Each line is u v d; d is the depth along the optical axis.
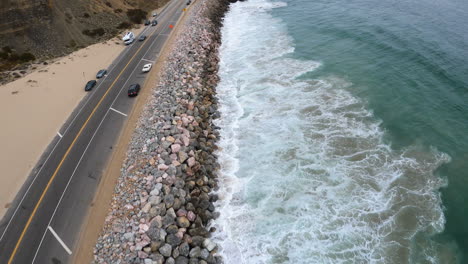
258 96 40.09
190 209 24.66
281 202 25.47
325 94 38.78
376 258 20.92
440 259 20.72
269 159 29.88
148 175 27.19
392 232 22.38
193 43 54.75
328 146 30.55
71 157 30.64
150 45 57.47
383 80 40.44
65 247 22.00
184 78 43.44
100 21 66.31
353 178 26.81
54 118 37.25
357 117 34.19
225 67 49.81
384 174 26.94
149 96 39.84
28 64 51.28
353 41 52.69
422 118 33.28
